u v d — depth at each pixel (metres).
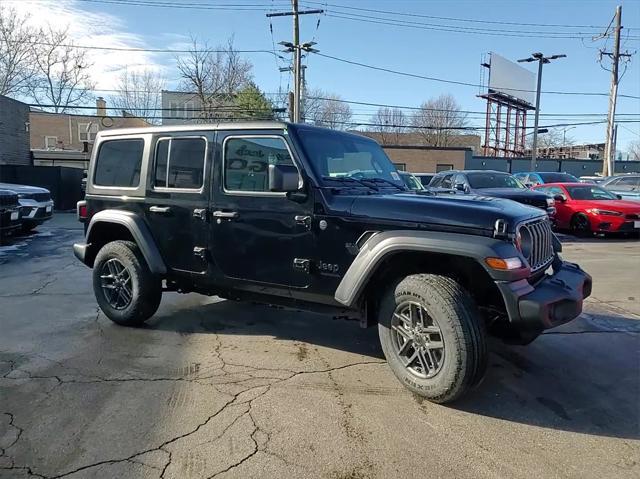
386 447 3.01
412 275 3.69
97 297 5.34
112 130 5.31
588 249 11.05
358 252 3.80
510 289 3.32
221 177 4.45
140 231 4.93
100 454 2.89
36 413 3.36
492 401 3.65
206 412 3.40
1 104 23.97
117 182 5.21
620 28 26.78
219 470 2.76
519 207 3.90
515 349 4.73
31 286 7.18
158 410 3.42
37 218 12.72
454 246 3.39
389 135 69.19
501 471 2.79
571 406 3.59
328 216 3.92
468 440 3.11
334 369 4.18
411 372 3.67
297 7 28.81
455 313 3.38
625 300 6.47
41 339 4.86
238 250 4.39
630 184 17.55
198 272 4.68
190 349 4.61
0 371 4.06
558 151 73.19
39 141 51.25
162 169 4.86
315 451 2.96
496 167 46.25
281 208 4.13
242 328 5.26
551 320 3.40
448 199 3.84
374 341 4.88
